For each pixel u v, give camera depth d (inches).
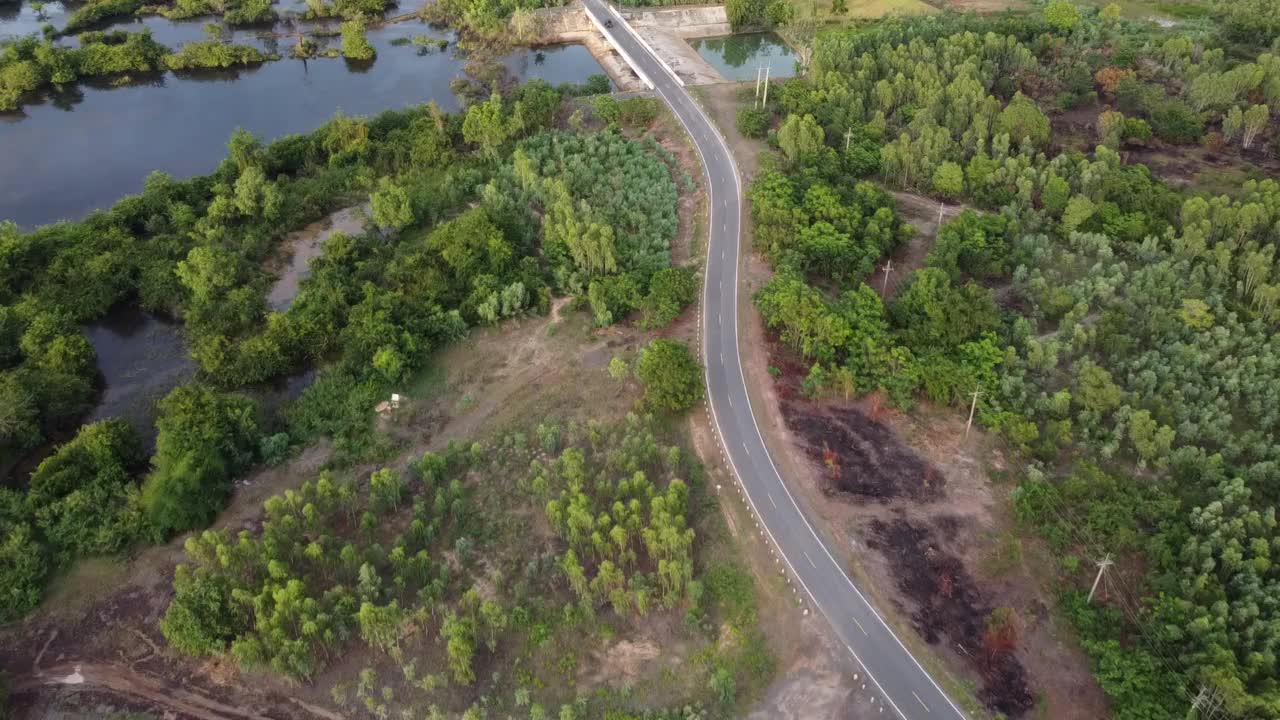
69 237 5757.9
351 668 3489.2
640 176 6382.9
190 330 5221.5
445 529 4015.8
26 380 4643.2
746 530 3917.3
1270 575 3543.3
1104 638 3410.4
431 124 7091.5
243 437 4352.9
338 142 6924.2
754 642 3506.4
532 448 4394.7
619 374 4690.0
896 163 6279.5
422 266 5428.2
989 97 6692.9
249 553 3673.7
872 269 5295.3
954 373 4431.6
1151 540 3659.0
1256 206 5216.5
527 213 6063.0
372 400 4677.7
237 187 6117.1
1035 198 5984.3
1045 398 4350.4
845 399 4559.5
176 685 3447.3
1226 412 4293.8
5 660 3518.7
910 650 3442.4
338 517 4052.7
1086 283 4985.2
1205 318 4707.2
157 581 3804.1
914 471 4165.8
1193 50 7583.7
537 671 3449.8
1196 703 3075.8
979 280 5310.0
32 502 3998.5
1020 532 3855.8
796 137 6358.3
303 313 5118.1
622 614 3599.9
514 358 4977.9
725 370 4736.7
